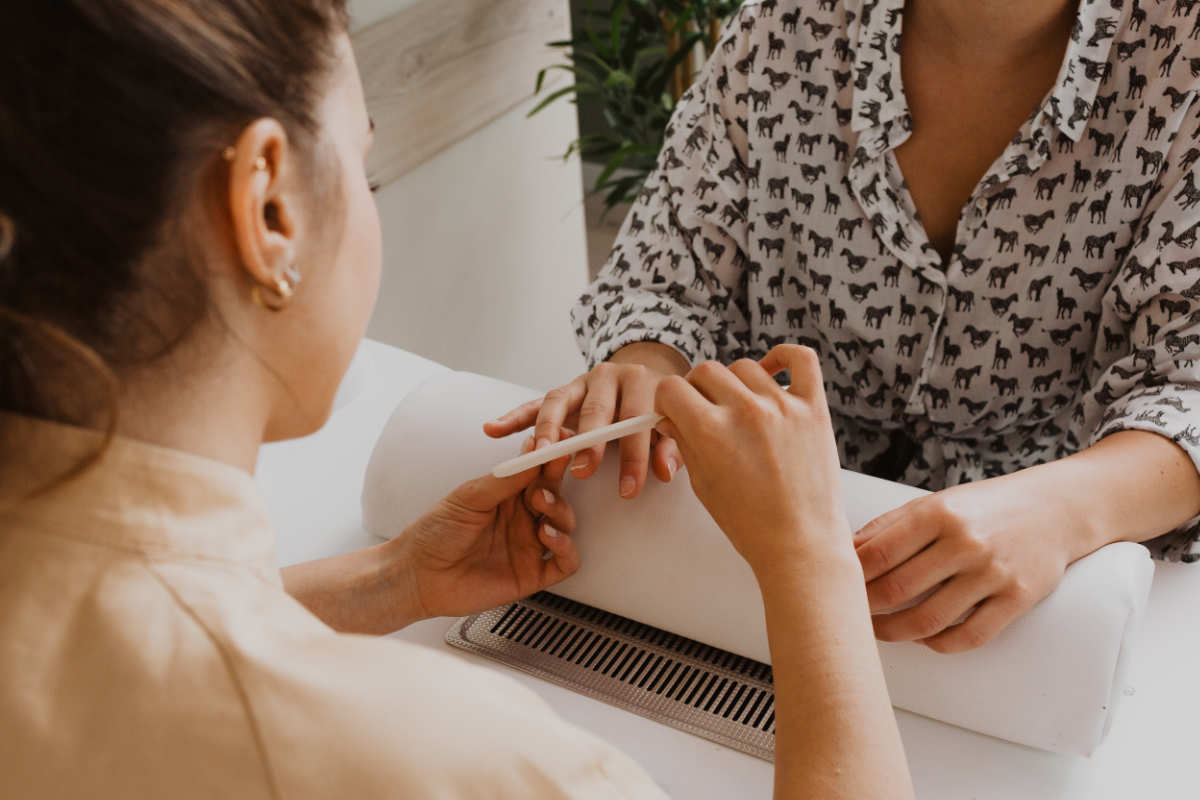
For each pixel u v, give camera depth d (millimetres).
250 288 393
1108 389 883
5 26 324
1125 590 674
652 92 2131
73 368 363
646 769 683
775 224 1007
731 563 720
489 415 824
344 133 422
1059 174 887
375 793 355
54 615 368
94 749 359
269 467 950
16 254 340
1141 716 715
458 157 1771
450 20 1650
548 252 2088
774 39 958
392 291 1702
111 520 376
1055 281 925
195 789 357
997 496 708
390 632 760
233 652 366
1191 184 839
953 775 680
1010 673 675
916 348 997
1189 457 776
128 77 332
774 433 590
